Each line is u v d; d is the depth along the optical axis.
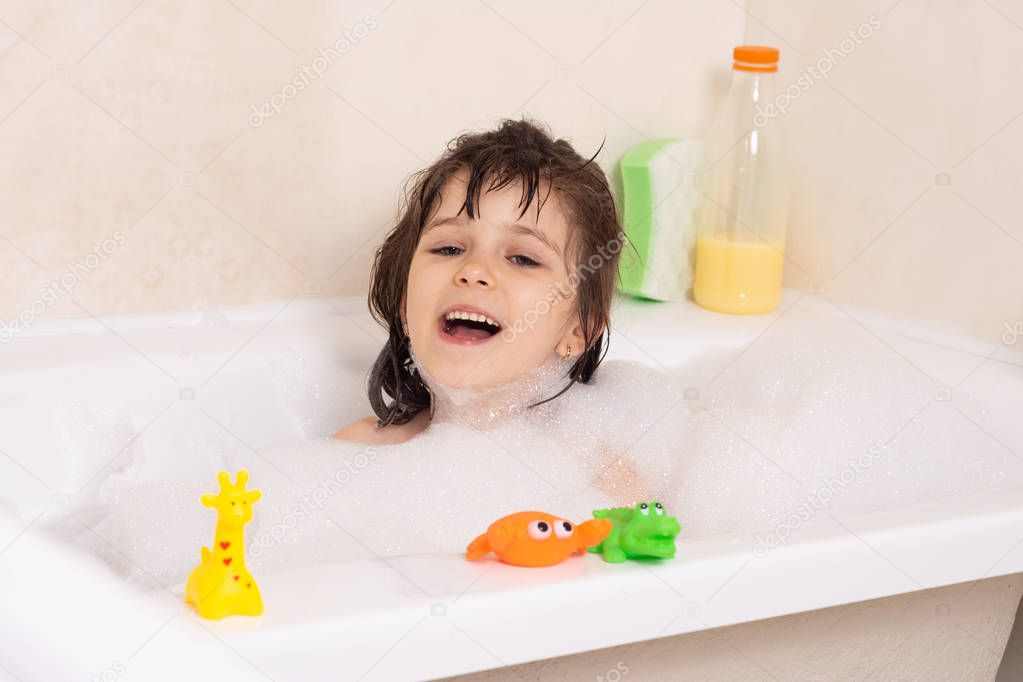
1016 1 1.44
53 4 1.38
